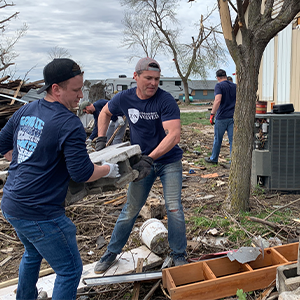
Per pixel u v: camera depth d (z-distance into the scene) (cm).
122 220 290
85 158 191
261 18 390
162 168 296
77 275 209
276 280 236
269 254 285
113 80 3064
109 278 270
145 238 327
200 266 273
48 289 273
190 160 780
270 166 489
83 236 381
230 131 675
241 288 250
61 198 201
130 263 307
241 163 410
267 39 390
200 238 359
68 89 200
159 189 561
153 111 281
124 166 234
